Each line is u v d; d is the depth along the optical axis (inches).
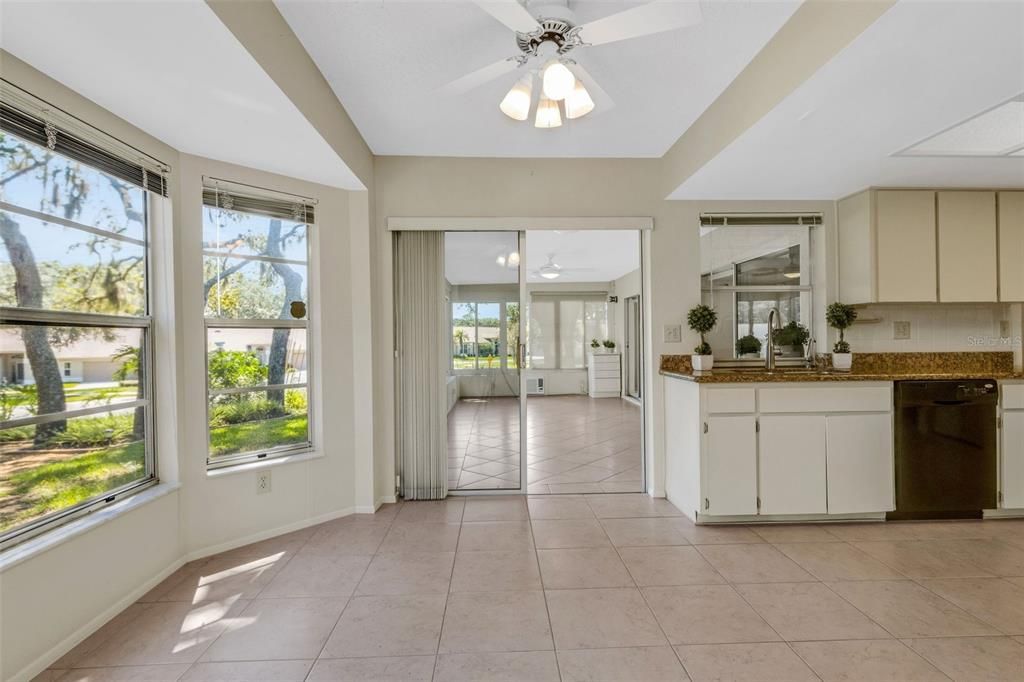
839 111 79.0
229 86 69.5
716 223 131.6
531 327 357.1
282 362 110.8
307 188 112.7
